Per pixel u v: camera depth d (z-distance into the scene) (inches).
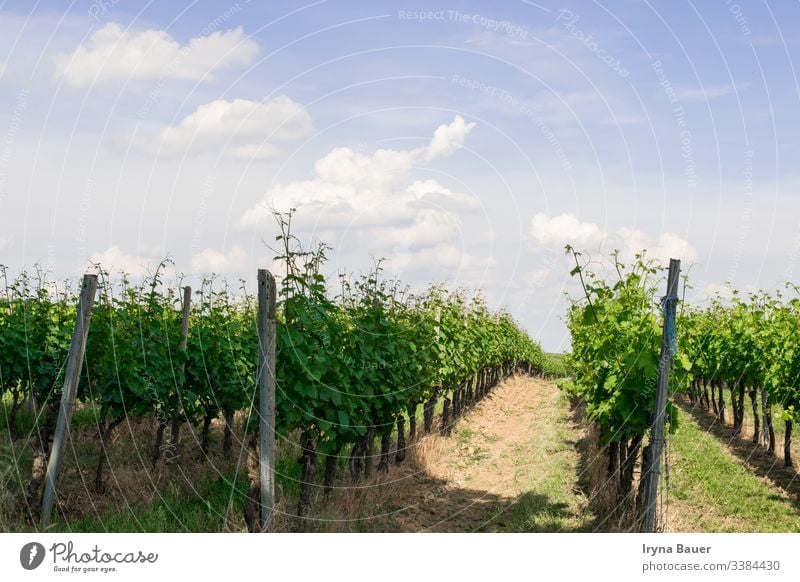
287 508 381.1
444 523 389.1
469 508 421.7
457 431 708.7
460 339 725.9
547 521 384.8
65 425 324.8
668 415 377.4
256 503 313.3
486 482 492.4
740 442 667.4
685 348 392.2
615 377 388.8
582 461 541.6
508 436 708.7
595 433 590.6
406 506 417.1
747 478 502.0
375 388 444.1
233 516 334.3
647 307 384.8
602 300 412.5
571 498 434.3
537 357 1705.2
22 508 327.3
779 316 613.3
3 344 451.8
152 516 340.8
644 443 541.0
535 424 765.9
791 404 550.9
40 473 328.2
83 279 328.2
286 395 334.3
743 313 684.7
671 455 567.8
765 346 609.6
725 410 889.5
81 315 326.6
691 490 465.7
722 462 543.2
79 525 327.6
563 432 697.6
